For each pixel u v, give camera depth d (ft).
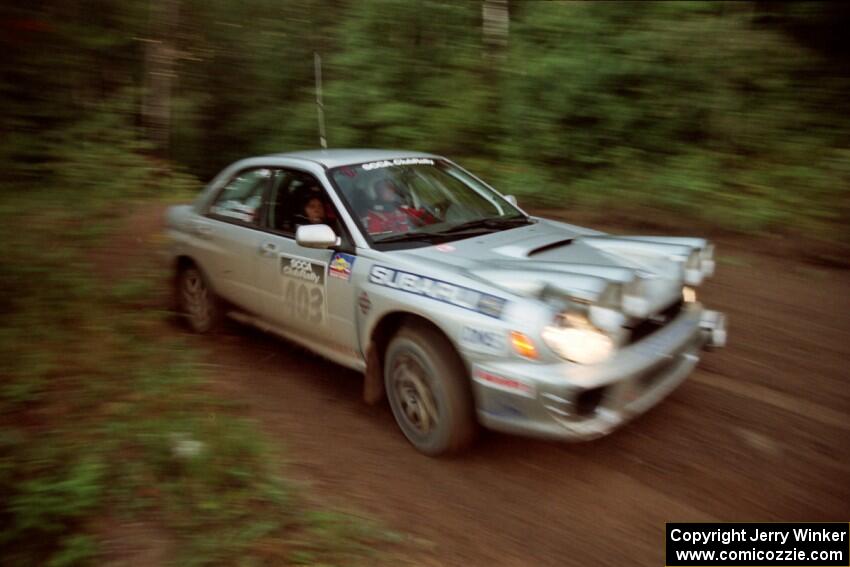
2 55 19.60
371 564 9.91
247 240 16.71
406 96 39.17
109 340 16.71
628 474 12.14
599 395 11.18
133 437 12.58
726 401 14.42
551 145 32.42
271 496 11.16
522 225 15.85
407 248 13.92
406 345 12.73
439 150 35.65
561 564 10.03
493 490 11.84
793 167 27.30
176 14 40.83
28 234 21.81
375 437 13.69
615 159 31.22
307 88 44.88
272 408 14.93
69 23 20.62
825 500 11.22
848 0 29.76
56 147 27.61
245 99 45.83
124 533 10.42
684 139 30.89
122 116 35.55
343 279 14.07
